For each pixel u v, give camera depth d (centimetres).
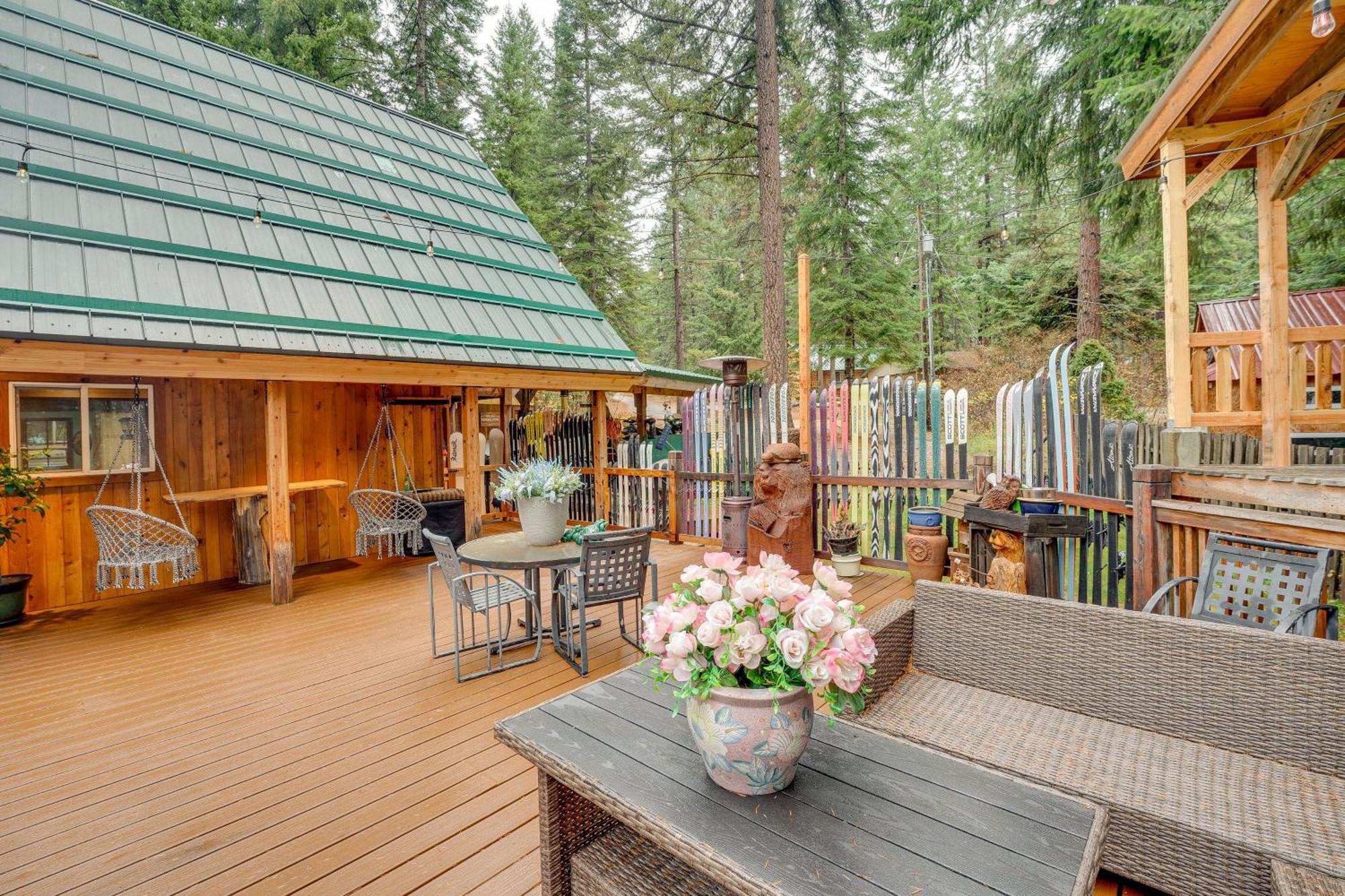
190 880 215
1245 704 204
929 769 167
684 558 703
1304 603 257
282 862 224
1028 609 246
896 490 602
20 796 266
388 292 668
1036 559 393
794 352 1716
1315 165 481
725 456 747
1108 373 1034
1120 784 188
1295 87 426
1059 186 1090
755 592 149
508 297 792
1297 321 823
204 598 568
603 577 394
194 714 342
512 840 236
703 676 150
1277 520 282
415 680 386
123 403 575
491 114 1661
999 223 1959
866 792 156
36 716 340
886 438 606
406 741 311
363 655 429
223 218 601
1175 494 351
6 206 471
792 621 151
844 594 157
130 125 605
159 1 1295
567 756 171
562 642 435
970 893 121
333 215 702
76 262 474
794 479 600
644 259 2194
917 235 1883
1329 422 491
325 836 238
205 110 690
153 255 523
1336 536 255
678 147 1241
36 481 482
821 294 1505
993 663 253
